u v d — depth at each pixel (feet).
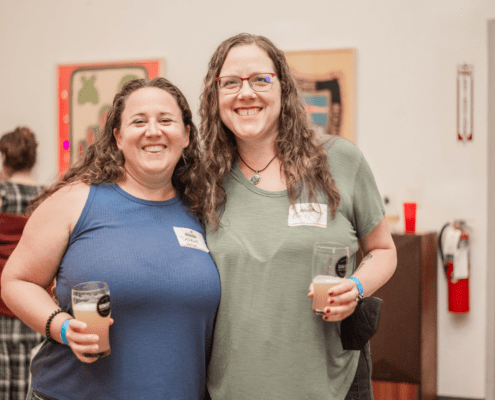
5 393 9.17
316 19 12.05
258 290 5.02
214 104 5.47
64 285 4.86
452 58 11.48
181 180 5.70
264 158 5.48
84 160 5.46
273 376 4.95
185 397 4.96
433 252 10.87
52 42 13.52
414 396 9.73
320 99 11.96
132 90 5.25
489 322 11.47
